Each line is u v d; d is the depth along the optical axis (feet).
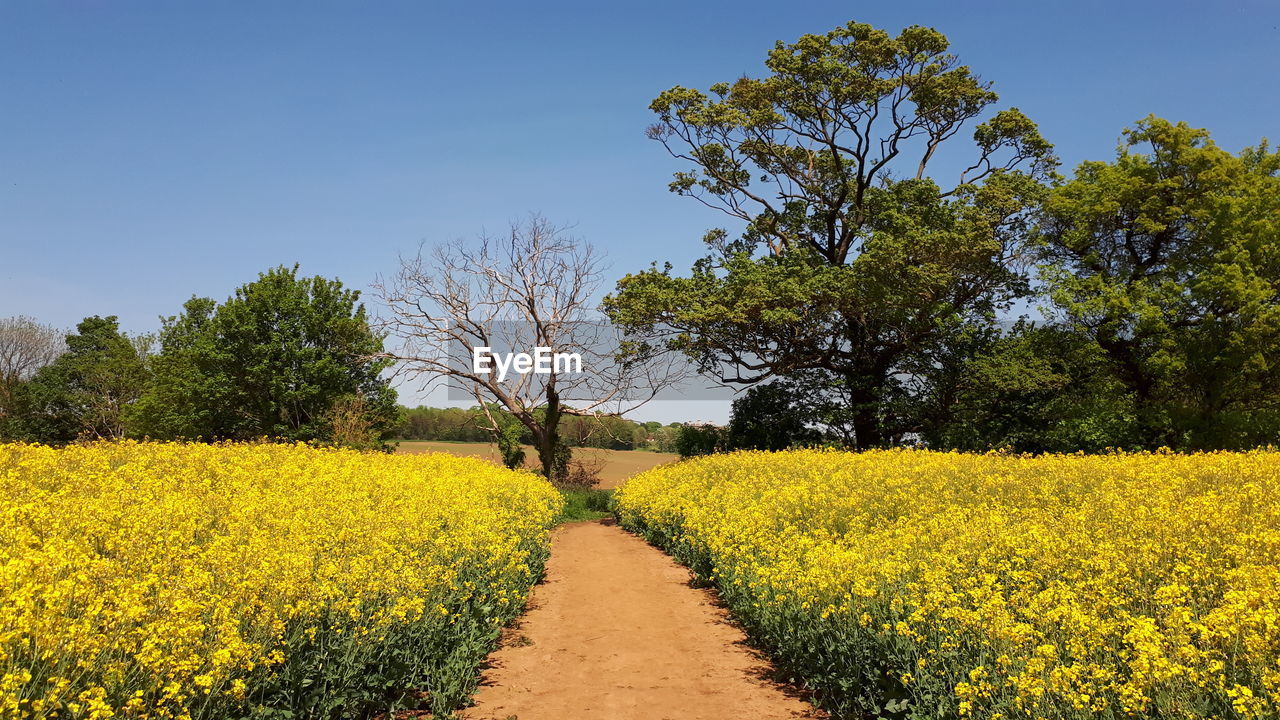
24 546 15.67
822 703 21.66
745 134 107.45
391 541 26.12
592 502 93.40
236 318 122.52
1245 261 82.84
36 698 12.06
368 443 96.37
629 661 26.43
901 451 67.82
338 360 129.39
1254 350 79.92
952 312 96.53
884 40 97.19
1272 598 15.39
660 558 49.03
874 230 99.96
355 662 18.57
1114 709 14.75
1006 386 90.22
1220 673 14.23
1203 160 88.02
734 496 45.16
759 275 95.55
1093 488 34.96
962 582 21.07
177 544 19.74
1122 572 20.48
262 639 16.42
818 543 30.68
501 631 28.63
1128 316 86.89
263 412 122.21
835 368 106.93
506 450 116.67
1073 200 94.99
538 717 21.08
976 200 97.81
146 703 13.03
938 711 16.85
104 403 168.96
